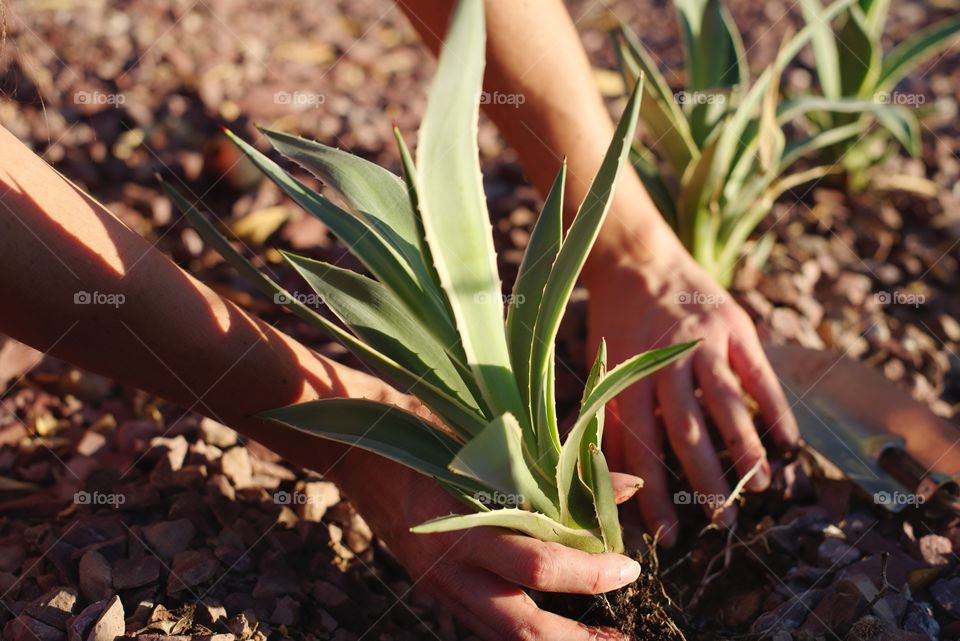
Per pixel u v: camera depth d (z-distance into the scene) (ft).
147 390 2.36
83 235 2.22
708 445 2.64
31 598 2.47
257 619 2.44
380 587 2.61
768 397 2.72
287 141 2.34
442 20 2.73
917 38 3.79
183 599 2.45
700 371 2.69
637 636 2.44
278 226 3.57
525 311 2.33
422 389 2.31
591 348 2.85
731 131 3.15
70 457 2.88
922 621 2.46
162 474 2.70
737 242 3.39
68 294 2.21
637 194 2.85
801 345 3.05
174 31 4.55
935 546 2.61
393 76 4.55
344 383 2.48
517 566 2.26
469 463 2.10
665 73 4.58
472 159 2.13
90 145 3.78
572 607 2.45
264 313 3.29
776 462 2.78
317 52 4.63
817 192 3.80
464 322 2.19
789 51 3.29
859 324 3.33
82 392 3.06
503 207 3.74
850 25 3.68
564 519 2.34
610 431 2.73
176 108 4.00
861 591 2.48
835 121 3.78
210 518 2.64
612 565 2.30
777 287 3.37
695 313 2.75
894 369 3.20
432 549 2.31
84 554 2.50
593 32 5.05
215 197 3.67
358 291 2.40
